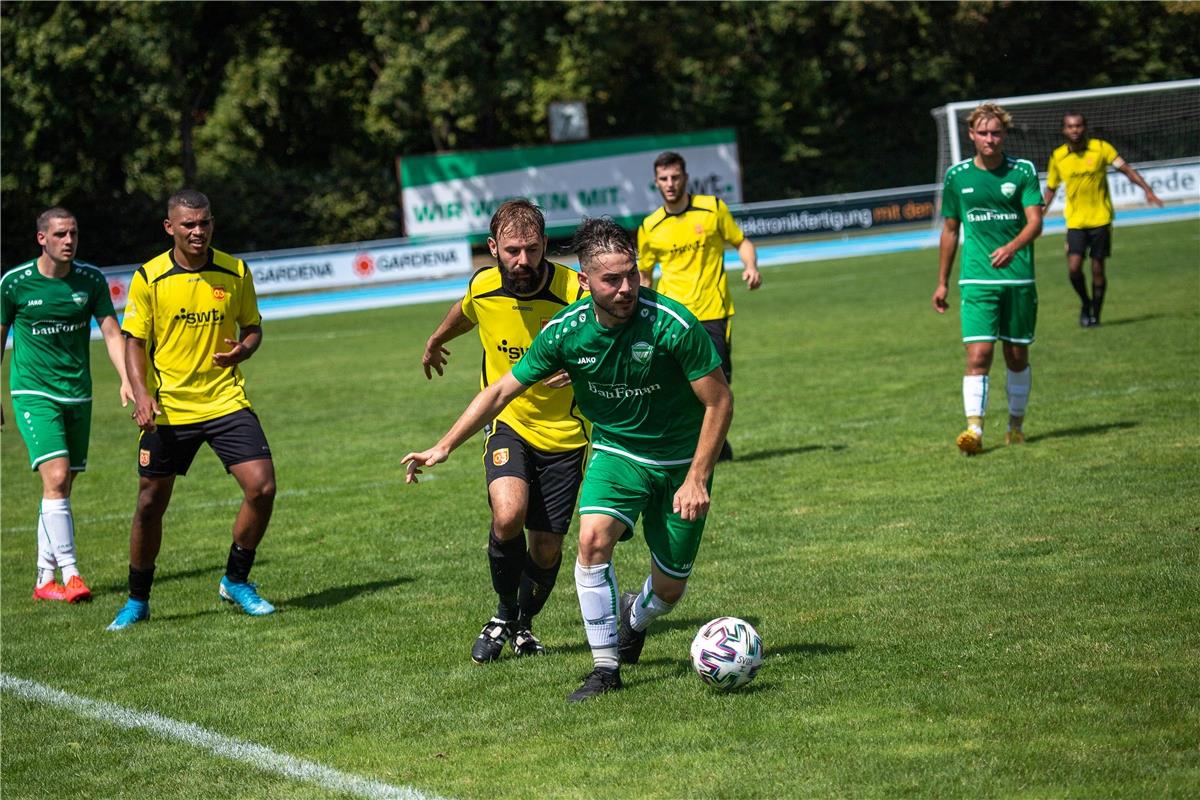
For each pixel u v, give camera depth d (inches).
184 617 489.7
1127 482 565.3
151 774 325.4
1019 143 2532.0
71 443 561.0
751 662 349.4
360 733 345.4
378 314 2054.6
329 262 2404.0
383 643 433.4
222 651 438.0
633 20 3132.4
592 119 3570.4
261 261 2351.1
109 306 557.0
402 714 358.3
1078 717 312.7
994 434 711.7
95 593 544.7
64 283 539.2
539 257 390.0
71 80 2706.7
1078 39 3459.6
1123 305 1227.2
